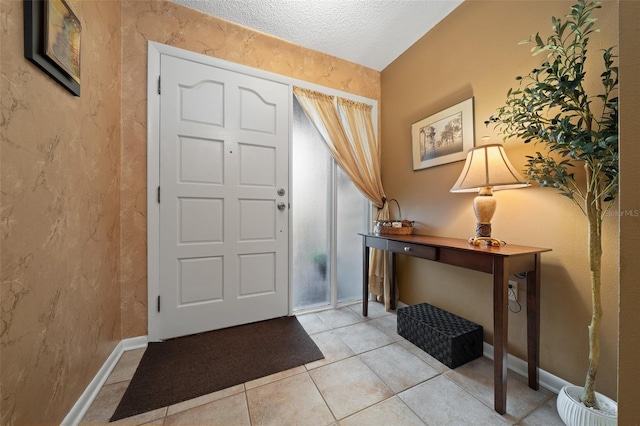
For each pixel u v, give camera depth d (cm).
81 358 110
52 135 93
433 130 197
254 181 201
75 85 106
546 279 130
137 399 119
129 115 164
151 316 169
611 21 108
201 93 183
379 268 240
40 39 84
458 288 179
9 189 73
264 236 205
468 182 136
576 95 97
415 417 109
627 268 45
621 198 47
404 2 175
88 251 118
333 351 160
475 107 166
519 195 142
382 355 156
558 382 124
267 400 119
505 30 148
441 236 192
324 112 226
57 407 94
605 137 92
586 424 94
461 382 132
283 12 183
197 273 183
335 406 115
